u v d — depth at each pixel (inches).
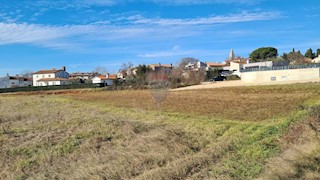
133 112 1077.1
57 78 4345.5
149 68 3567.9
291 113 798.5
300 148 387.9
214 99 1384.1
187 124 785.6
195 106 1170.6
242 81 2534.5
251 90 1724.9
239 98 1369.3
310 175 305.7
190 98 1473.9
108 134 685.3
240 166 397.1
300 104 958.4
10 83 4379.9
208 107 1123.3
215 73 3324.3
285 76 2247.8
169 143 573.9
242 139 560.1
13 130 774.5
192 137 634.8
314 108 581.3
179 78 2795.3
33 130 771.4
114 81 2775.6
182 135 655.1
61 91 2721.5
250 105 1098.7
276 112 890.7
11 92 2864.2
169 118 900.0
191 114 971.3
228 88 1955.0
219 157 462.0
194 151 530.0
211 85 2412.6
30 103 1620.3
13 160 536.7
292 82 1963.6
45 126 815.1
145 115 986.7
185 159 462.0
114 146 592.1
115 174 430.3
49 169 483.5
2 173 475.5
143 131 721.6
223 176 366.9
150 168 449.4
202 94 1681.8
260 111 943.0
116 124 792.3
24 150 585.6
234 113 945.5
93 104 1451.8
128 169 446.0
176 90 2103.8
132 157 498.6
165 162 474.6
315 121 487.2
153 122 852.0
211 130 688.4
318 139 400.5
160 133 661.9
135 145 581.6
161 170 417.4
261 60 3966.5
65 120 896.9
